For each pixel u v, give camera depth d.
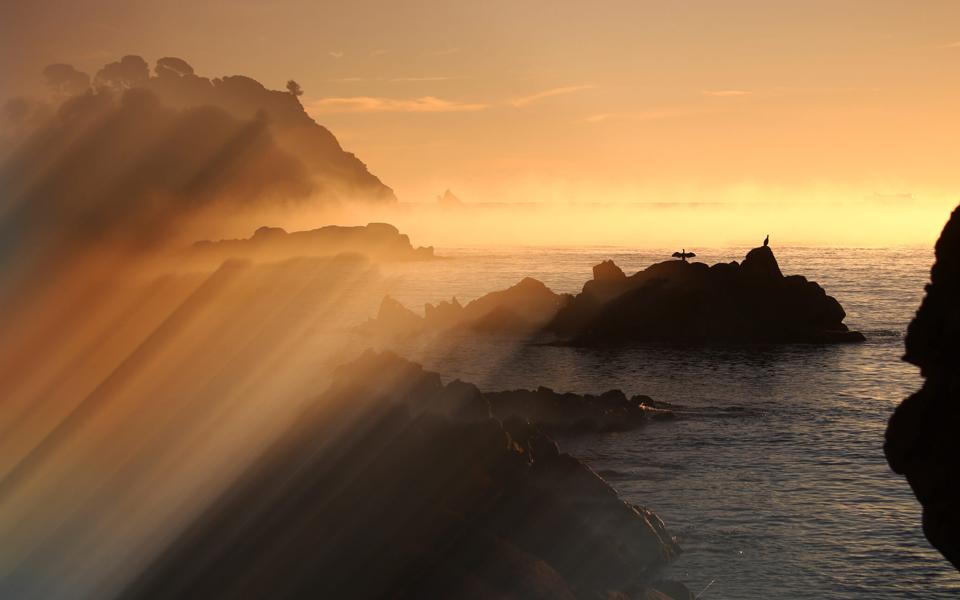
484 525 27.34
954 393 11.14
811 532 35.59
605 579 28.06
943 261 11.42
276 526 26.39
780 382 73.81
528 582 24.88
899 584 30.72
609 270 110.06
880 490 41.31
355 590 24.75
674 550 33.28
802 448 49.81
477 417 32.00
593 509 31.30
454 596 24.25
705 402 64.56
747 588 30.36
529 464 29.45
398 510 26.39
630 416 56.19
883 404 63.47
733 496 40.53
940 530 11.37
